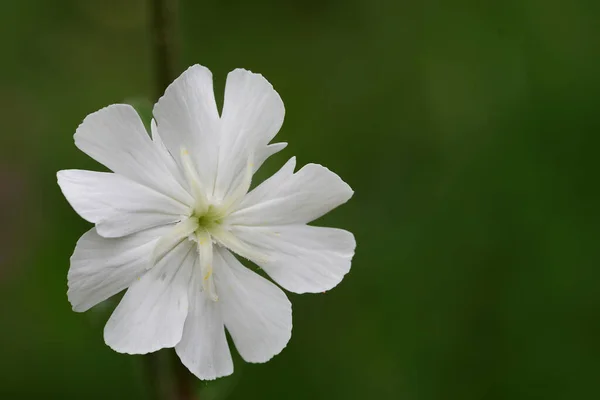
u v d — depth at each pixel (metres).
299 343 0.27
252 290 0.22
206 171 0.21
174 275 0.21
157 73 0.22
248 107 0.22
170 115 0.21
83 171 0.21
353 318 0.27
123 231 0.21
